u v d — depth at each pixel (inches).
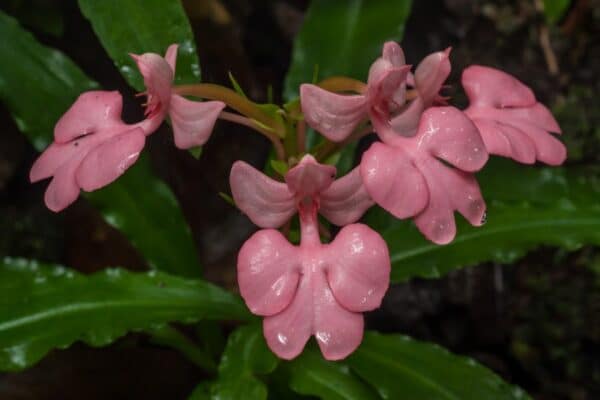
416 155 8.0
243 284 7.8
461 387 9.1
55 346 8.9
